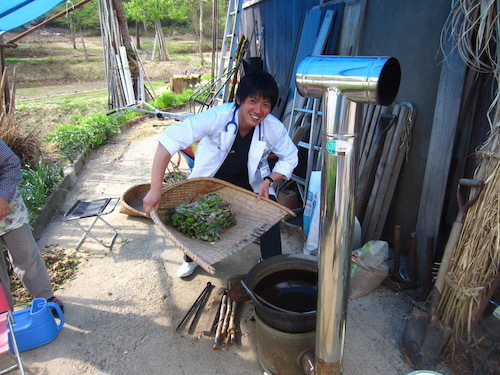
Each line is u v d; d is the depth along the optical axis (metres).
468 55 2.50
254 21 7.12
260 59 6.44
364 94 1.21
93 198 5.11
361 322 2.67
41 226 4.15
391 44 3.24
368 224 3.35
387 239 3.54
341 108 1.27
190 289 3.13
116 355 2.48
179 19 32.94
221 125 2.44
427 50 2.88
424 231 2.93
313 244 3.34
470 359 2.14
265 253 2.73
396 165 3.16
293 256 2.28
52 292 2.85
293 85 4.98
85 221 4.39
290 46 5.37
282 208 2.34
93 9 29.42
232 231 2.42
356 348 2.46
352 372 2.27
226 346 2.52
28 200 4.25
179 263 3.51
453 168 2.89
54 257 3.62
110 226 4.02
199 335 2.62
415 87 3.03
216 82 8.26
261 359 2.20
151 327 2.71
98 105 12.43
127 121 9.62
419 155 3.08
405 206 3.29
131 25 41.47
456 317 2.13
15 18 4.84
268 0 6.13
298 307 2.17
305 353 1.92
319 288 1.53
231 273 3.34
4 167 2.27
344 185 1.34
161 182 2.30
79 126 7.44
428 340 2.24
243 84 2.22
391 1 3.21
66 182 5.36
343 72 1.23
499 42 2.02
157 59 29.53
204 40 38.34
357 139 1.32
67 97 15.56
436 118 2.76
